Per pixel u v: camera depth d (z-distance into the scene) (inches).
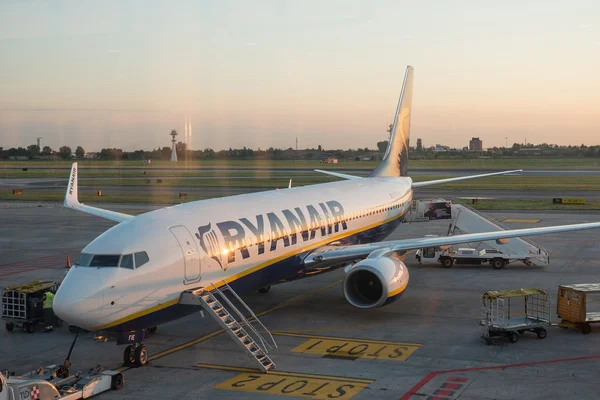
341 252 1028.5
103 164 6811.0
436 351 799.7
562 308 908.6
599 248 1672.0
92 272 703.1
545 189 3983.8
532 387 666.8
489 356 776.9
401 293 943.7
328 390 667.4
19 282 1266.0
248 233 894.4
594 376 701.3
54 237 1956.2
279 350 812.6
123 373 733.9
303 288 1202.0
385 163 1624.0
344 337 869.8
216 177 5492.1
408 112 1704.0
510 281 1253.1
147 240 748.0
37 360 791.1
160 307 745.0
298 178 5196.9
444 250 1425.9
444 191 3850.9
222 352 809.5
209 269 808.9
